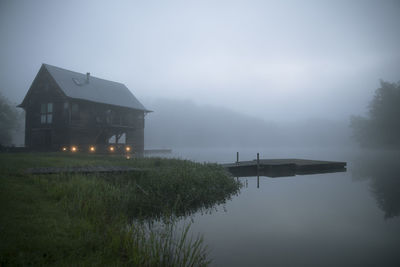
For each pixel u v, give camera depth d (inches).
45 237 171.9
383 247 232.2
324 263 197.0
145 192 365.7
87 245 171.0
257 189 535.8
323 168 882.1
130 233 192.2
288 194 482.9
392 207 385.1
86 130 1034.7
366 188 550.9
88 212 249.9
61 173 375.2
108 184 372.2
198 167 567.8
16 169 401.7
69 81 1078.4
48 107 1028.5
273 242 241.0
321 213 350.9
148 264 161.5
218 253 212.8
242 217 327.6
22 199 254.5
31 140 1074.7
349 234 266.7
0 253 144.0
